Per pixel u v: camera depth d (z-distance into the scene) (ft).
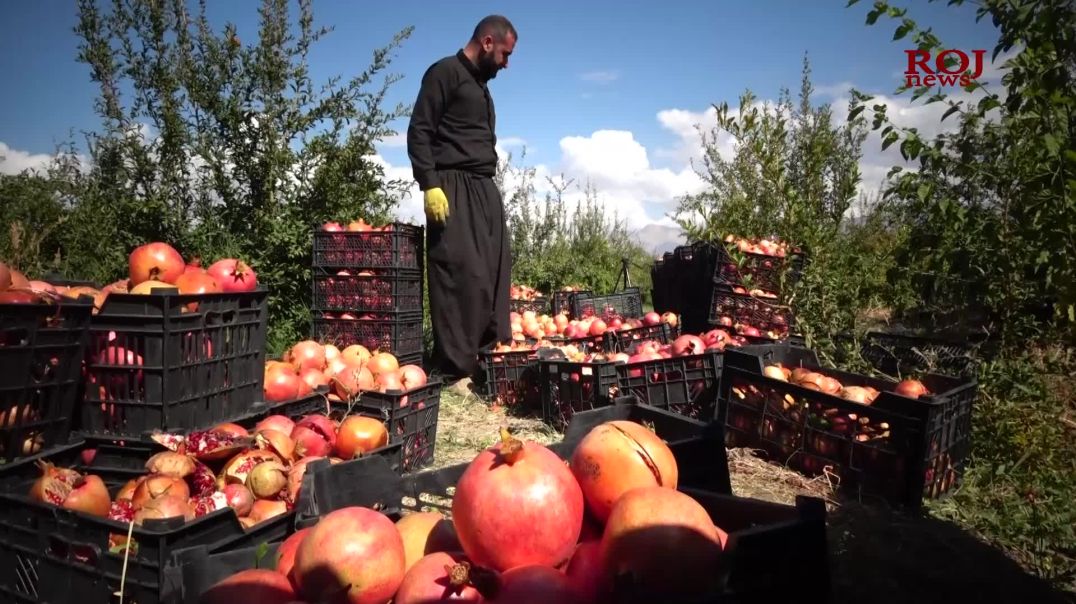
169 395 10.96
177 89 24.59
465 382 22.65
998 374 16.16
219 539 7.69
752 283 20.67
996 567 10.49
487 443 16.94
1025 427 15.07
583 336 24.48
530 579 5.29
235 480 9.50
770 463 14.93
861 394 14.51
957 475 13.69
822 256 20.07
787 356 17.61
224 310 12.06
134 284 12.41
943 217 15.64
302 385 14.21
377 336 22.81
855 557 10.67
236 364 12.37
